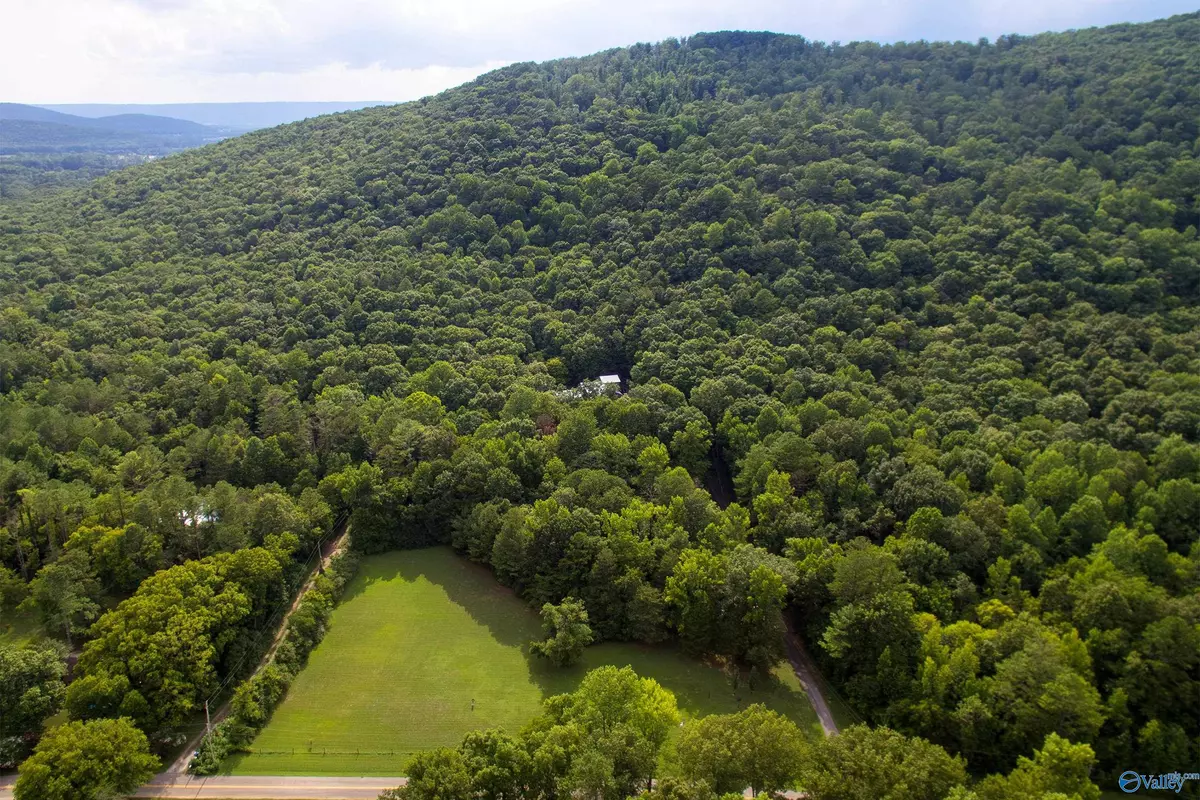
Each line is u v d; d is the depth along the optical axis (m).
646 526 96.94
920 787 55.41
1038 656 69.38
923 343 141.25
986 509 94.62
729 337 147.38
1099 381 123.69
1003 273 148.50
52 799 58.81
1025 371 131.75
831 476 104.56
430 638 92.19
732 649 86.50
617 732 61.84
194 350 147.75
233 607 82.19
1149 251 145.25
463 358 147.38
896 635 78.69
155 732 71.31
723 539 94.44
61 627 85.00
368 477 109.00
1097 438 112.50
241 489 107.56
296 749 74.69
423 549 111.31
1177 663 70.31
